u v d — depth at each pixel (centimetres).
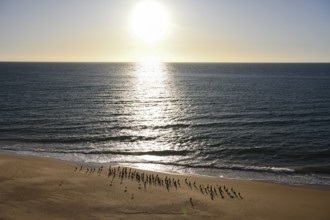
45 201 2894
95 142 5234
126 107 8262
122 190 3244
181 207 2909
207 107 8225
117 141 5300
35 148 4869
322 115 7138
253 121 6612
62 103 8675
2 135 5497
